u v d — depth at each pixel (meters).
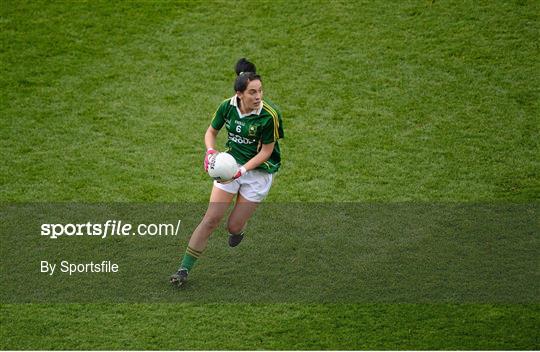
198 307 19.55
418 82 28.86
